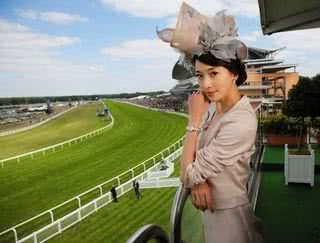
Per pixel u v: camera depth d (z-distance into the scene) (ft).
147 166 100.48
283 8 10.36
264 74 121.90
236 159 4.01
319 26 11.44
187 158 4.36
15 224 63.46
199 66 4.13
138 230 3.66
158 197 63.41
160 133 173.37
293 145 61.67
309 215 21.54
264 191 28.68
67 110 420.77
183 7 4.07
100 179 92.27
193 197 4.47
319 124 63.36
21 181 93.81
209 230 4.71
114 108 411.13
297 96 49.57
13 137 190.70
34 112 448.65
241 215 4.44
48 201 76.23
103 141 156.35
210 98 4.25
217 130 4.22
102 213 57.82
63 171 103.14
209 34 3.92
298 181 32.01
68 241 48.52
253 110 4.26
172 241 4.60
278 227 19.39
